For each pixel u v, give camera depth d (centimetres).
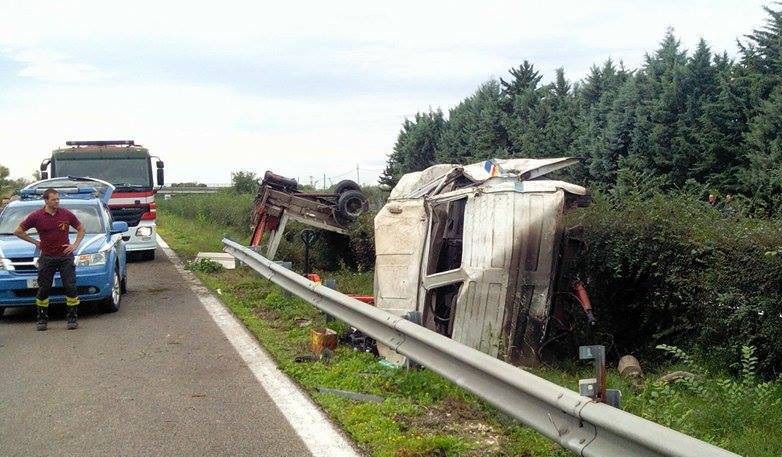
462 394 684
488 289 803
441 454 546
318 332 865
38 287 1080
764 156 1248
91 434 610
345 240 1712
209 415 654
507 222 820
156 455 561
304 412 658
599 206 913
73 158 1997
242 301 1265
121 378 787
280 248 1745
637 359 844
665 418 578
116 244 1284
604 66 1836
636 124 1470
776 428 569
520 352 793
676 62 1450
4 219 1292
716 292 723
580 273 902
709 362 739
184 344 951
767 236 687
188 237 2781
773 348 682
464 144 2216
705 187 988
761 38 1409
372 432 591
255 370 809
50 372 822
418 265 900
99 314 1201
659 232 809
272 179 1619
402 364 783
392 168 2584
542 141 1817
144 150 2028
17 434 614
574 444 464
